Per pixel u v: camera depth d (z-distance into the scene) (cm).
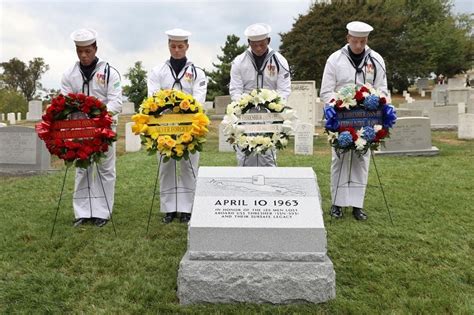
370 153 604
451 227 545
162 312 346
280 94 548
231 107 520
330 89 582
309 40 4309
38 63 5531
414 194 697
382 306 359
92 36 537
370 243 491
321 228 353
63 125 507
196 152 557
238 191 377
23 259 450
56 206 655
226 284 349
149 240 502
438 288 389
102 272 423
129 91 3030
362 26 556
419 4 5444
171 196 582
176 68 577
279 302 350
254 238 353
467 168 912
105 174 571
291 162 1012
